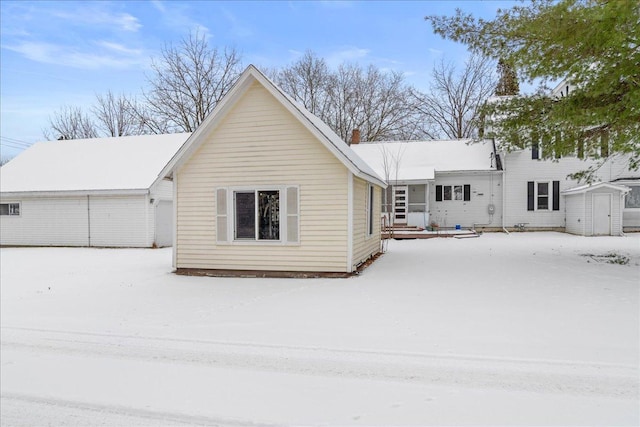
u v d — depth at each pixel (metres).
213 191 10.62
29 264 13.09
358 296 7.48
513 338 4.91
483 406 3.26
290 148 10.10
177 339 5.16
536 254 12.99
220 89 34.75
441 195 23.36
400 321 5.74
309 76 36.00
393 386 3.68
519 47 10.14
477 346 4.66
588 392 3.47
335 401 3.41
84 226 19.17
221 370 4.14
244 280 9.59
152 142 22.36
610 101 9.32
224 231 10.55
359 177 10.28
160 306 6.99
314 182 9.97
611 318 5.71
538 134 11.03
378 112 36.31
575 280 8.59
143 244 18.55
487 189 22.86
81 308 6.95
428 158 24.17
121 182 18.81
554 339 4.85
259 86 10.26
